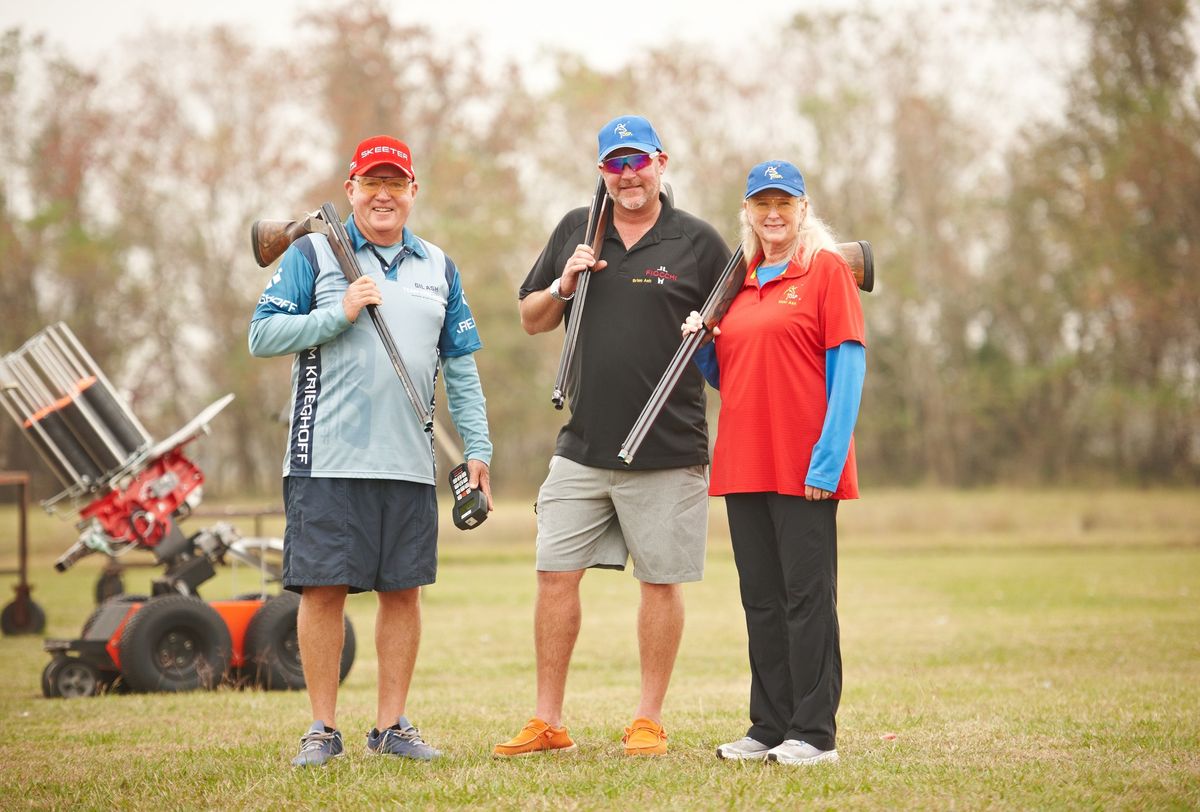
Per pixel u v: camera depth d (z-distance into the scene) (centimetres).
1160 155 7169
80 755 1051
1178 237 7412
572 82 8544
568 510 1012
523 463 8969
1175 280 7300
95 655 1573
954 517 6116
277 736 1130
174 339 8831
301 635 964
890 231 8881
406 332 977
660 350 1004
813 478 911
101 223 8862
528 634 2377
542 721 1003
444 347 1037
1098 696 1336
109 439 1728
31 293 8531
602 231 1019
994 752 969
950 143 8981
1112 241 7456
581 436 1012
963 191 9106
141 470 1747
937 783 841
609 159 985
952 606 2703
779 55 8762
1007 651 1872
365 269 982
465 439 1030
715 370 1005
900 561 4478
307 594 963
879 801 788
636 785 843
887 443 9544
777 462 936
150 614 1547
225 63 8925
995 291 9344
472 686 1623
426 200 8512
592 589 3525
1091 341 8888
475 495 1002
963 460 9462
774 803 784
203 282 8875
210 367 8831
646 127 994
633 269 1008
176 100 8981
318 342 952
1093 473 9119
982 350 9469
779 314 945
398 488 968
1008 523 6059
